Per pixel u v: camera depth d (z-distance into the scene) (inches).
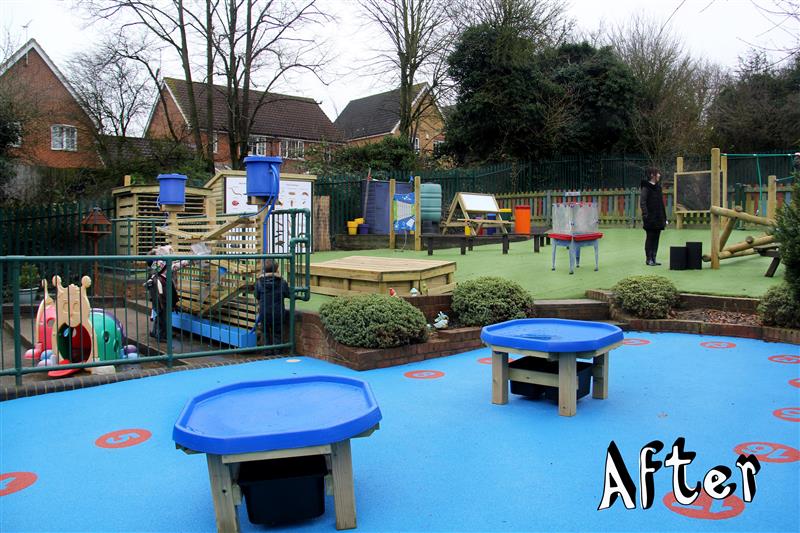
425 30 1126.4
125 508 144.6
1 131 757.9
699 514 134.0
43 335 304.3
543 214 850.8
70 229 634.2
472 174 892.6
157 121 1499.8
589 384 220.8
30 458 176.4
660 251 535.2
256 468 137.2
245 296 342.6
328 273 391.2
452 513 137.9
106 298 518.0
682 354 283.9
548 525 131.3
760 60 1136.2
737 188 697.6
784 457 162.9
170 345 283.4
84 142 1036.5
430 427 196.9
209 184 611.2
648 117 1088.8
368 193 740.7
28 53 1121.4
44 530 133.9
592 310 354.9
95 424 206.1
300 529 132.6
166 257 278.8
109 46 983.0
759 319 319.3
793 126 1090.1
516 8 1057.5
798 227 295.4
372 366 279.4
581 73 1077.1
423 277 367.6
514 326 238.4
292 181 622.8
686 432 184.2
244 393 156.0
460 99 1099.3
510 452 173.6
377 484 154.4
